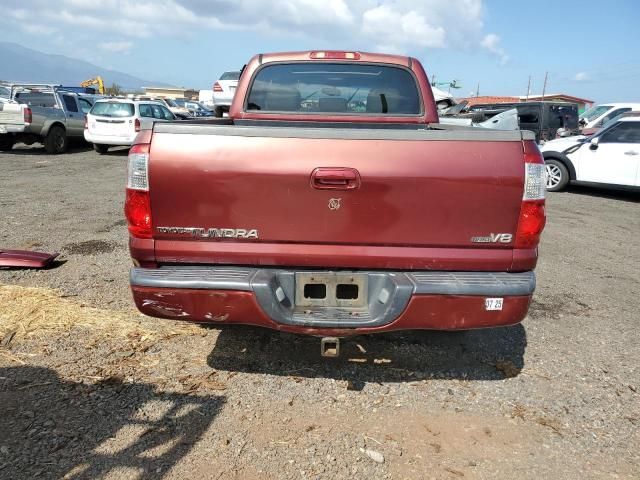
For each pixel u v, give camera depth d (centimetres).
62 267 523
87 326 390
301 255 284
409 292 278
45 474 240
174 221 282
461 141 277
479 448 273
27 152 1623
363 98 448
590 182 1118
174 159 276
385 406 308
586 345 398
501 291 279
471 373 350
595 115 1905
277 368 346
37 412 286
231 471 249
